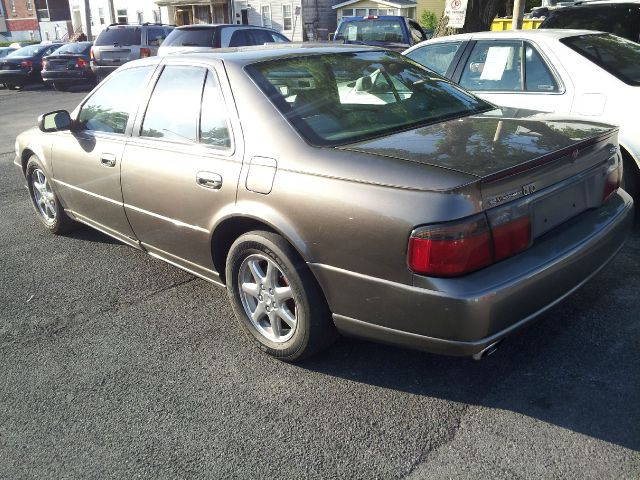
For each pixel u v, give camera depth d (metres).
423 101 3.59
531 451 2.54
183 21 35.97
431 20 30.38
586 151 2.97
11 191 7.41
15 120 13.66
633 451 2.50
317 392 3.05
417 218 2.48
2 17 52.88
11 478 2.62
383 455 2.59
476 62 5.61
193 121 3.58
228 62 3.49
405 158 2.70
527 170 2.60
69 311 4.12
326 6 31.61
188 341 3.64
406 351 3.35
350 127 3.17
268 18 32.19
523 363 3.15
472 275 2.50
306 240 2.89
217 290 4.34
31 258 5.15
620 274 4.04
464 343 2.53
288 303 3.26
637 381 2.94
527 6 27.58
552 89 5.02
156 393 3.14
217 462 2.63
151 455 2.70
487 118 3.39
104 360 3.48
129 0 37.81
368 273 2.69
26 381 3.33
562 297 2.82
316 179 2.84
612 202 3.28
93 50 17.69
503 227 2.55
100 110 4.47
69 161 4.73
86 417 2.99
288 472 2.54
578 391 2.90
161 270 4.76
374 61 3.84
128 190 4.05
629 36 7.63
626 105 4.58
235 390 3.12
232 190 3.23
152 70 4.02
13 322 4.01
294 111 3.19
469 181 2.43
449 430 2.71
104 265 4.91
